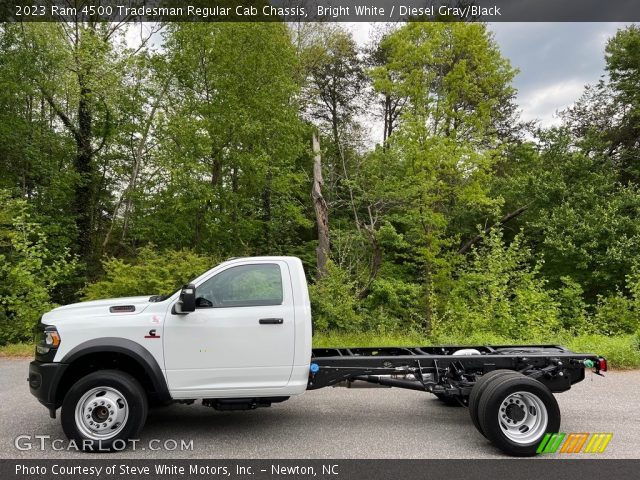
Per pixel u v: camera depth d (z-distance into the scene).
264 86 20.06
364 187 22.83
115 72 19.34
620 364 9.19
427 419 6.30
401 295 19.48
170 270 14.10
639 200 21.16
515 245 16.59
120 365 5.73
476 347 6.92
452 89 20.92
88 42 18.22
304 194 25.64
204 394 5.37
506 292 15.62
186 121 18.84
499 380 5.22
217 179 20.86
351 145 27.42
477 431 5.82
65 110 23.19
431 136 20.00
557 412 5.11
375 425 6.04
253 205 22.69
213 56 19.64
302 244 26.94
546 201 22.88
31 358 10.55
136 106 20.62
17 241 13.77
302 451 5.15
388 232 20.25
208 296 5.51
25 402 7.02
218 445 5.34
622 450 5.16
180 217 20.75
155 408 6.81
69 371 5.44
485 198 19.73
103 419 5.20
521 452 4.98
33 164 20.59
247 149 20.59
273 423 6.13
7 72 18.56
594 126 26.50
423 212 19.72
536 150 25.81
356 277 20.45
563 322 17.58
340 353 6.73
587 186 22.52
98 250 24.00
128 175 23.78
